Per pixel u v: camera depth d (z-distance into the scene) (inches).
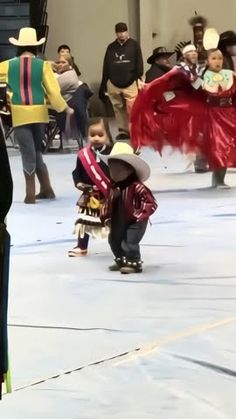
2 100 397.4
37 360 134.8
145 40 680.4
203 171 380.2
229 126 319.6
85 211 210.2
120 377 126.6
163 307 165.0
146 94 311.7
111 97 508.7
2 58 585.9
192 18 656.4
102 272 196.5
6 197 95.7
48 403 117.3
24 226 257.6
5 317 97.0
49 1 662.5
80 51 672.4
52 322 156.2
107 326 152.7
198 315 158.7
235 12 712.4
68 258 213.5
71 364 132.6
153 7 681.0
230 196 310.5
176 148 323.3
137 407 115.4
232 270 195.9
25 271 199.0
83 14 670.5
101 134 203.9
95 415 113.0
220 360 132.4
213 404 115.9
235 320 154.4
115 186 193.0
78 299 172.7
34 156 300.4
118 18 677.9
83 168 206.4
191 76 311.3
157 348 138.9
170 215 271.0
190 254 214.5
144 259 209.9
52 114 442.6
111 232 194.7
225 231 244.5
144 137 317.1
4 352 97.0
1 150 94.9
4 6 592.1
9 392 109.7
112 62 505.7
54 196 315.3
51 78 295.7
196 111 317.4
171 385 123.0
